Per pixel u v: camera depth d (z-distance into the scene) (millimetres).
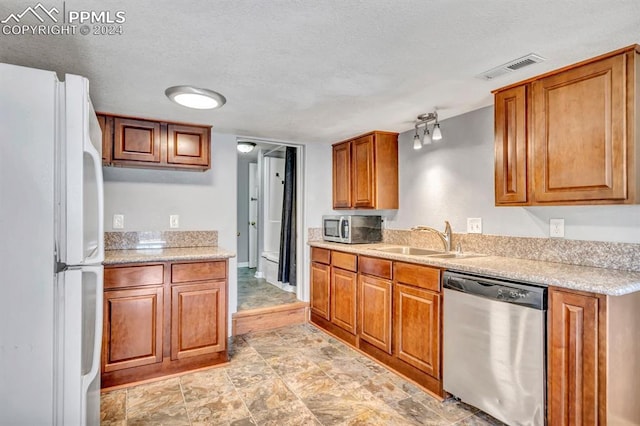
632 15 1386
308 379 2533
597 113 1753
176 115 2762
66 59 1789
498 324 1895
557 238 2227
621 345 1591
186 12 1372
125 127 2764
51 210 1146
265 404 2201
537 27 1481
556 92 1923
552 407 1682
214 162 3398
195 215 3295
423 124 3076
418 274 2449
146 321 2506
